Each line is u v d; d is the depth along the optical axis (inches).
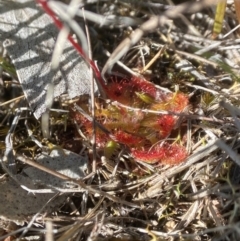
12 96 8.2
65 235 6.9
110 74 8.1
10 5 8.0
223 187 7.2
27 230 7.1
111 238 7.2
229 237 7.1
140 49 8.4
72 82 7.7
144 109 7.7
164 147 7.7
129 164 7.7
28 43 7.9
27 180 7.5
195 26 8.8
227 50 8.4
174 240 7.2
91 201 7.5
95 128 7.6
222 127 7.6
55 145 7.8
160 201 7.5
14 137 7.9
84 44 6.6
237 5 7.8
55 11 7.6
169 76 8.3
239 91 7.9
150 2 8.5
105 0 8.5
